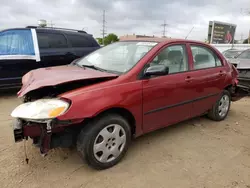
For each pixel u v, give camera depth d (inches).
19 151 120.4
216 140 143.9
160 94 122.1
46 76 110.7
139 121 116.5
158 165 113.1
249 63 265.7
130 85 109.3
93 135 100.3
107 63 130.2
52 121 88.6
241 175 107.6
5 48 214.8
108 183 98.5
